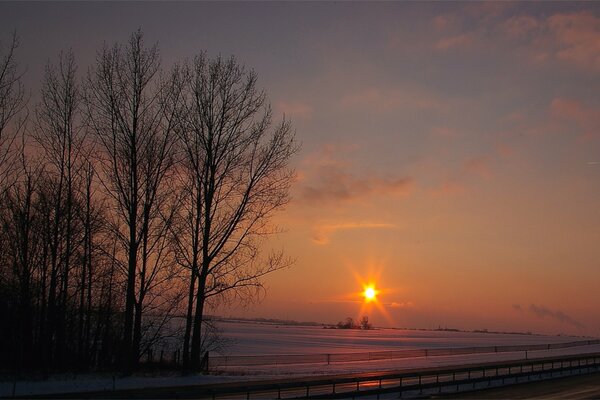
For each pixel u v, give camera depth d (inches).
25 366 1395.2
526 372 1566.2
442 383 1245.1
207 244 1450.5
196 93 1478.8
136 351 1379.2
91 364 1513.3
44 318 1427.2
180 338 1519.4
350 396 1046.4
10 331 1430.9
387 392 1115.3
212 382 1238.3
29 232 1439.5
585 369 1835.6
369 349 3828.7
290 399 957.2
